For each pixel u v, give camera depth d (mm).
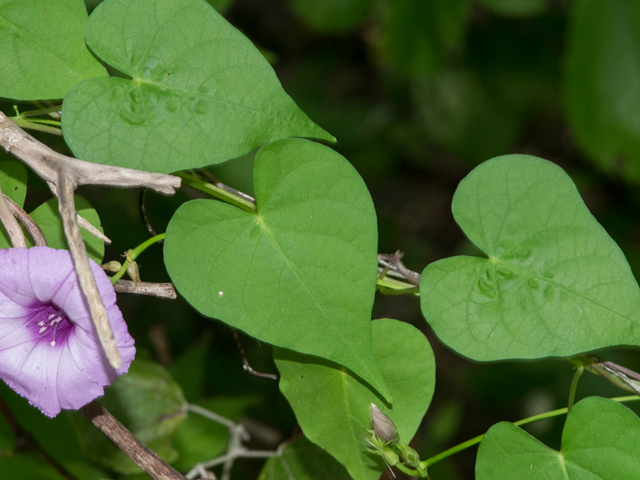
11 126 551
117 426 569
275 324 555
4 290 555
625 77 877
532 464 567
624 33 870
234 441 683
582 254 563
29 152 549
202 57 561
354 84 1190
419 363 576
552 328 561
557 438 890
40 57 562
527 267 565
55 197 570
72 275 548
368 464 578
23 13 563
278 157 560
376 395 577
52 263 548
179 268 555
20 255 549
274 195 562
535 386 934
